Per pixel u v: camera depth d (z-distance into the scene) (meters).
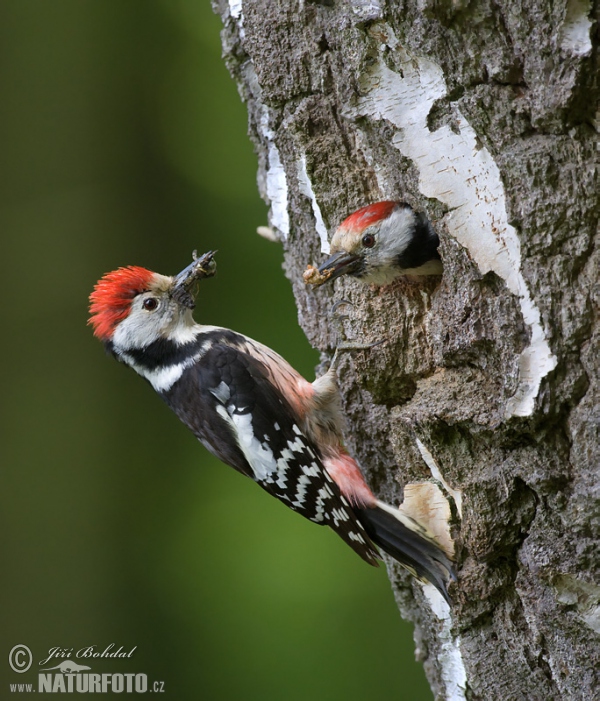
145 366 8.57
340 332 7.67
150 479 12.39
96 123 12.59
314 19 7.39
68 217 12.41
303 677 11.30
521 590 6.50
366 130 7.12
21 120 12.40
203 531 12.15
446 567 6.88
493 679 6.79
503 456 6.41
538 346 6.03
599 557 5.97
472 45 6.09
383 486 8.17
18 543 11.88
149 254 12.56
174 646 11.73
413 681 11.13
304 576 11.76
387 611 11.52
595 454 5.89
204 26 12.80
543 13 5.71
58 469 12.09
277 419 8.07
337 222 7.73
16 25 12.45
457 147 6.36
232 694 11.44
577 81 5.71
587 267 5.92
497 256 6.21
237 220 12.68
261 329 12.32
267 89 7.78
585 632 6.16
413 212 7.30
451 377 6.80
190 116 12.83
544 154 5.95
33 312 12.25
